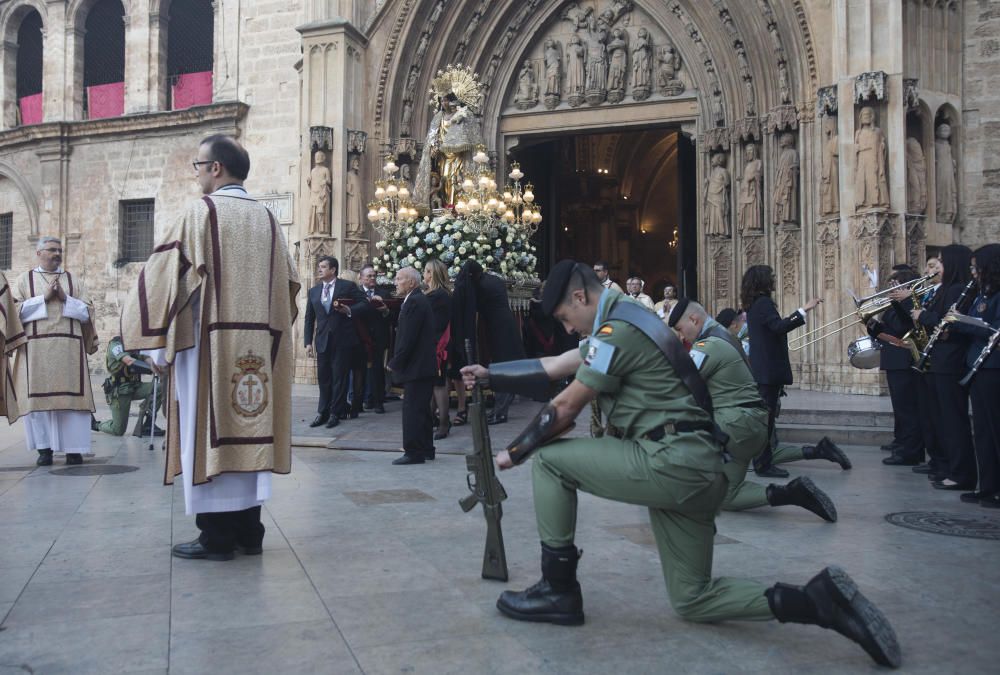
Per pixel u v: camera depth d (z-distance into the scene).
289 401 4.40
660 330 3.03
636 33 16.58
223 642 2.96
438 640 2.99
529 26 17.16
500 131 17.44
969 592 3.60
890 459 7.50
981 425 5.57
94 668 2.71
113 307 21.86
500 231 12.73
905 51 12.58
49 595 3.52
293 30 19.52
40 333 7.30
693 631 3.10
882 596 3.54
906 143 12.45
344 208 16.39
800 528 4.91
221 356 4.06
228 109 19.84
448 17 16.88
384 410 11.83
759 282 6.87
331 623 3.17
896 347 7.46
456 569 3.95
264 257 4.27
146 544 4.45
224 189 4.31
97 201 22.08
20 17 24.33
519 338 9.51
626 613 3.31
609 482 3.03
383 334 11.83
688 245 17.42
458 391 10.04
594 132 17.23
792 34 13.80
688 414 3.02
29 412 7.21
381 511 5.33
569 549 3.17
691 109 16.05
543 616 3.17
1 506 5.52
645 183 32.09
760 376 6.77
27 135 22.53
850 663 2.79
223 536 4.12
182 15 21.91
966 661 2.81
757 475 6.90
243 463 4.05
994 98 13.25
